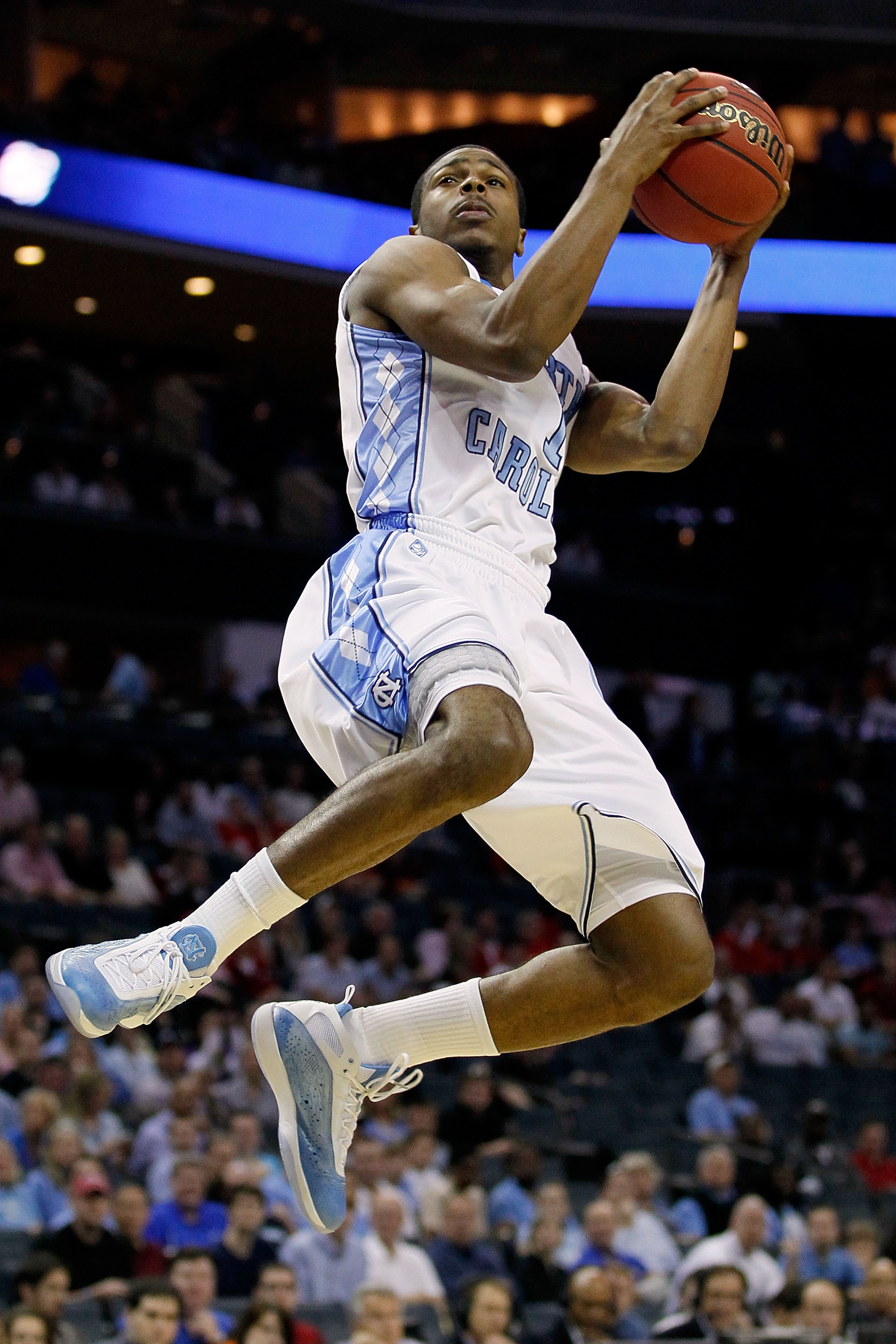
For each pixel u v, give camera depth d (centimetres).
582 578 1852
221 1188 675
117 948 227
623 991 256
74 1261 606
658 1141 908
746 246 278
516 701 232
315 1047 249
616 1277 666
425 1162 770
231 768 1356
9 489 1545
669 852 253
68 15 1952
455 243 270
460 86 2122
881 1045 1145
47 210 1580
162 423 1797
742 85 258
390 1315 561
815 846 1554
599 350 1912
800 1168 872
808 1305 630
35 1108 691
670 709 1898
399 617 242
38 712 1330
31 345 1895
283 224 1708
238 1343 530
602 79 2088
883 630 1920
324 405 2044
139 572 1602
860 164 1908
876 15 1927
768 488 2041
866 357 2041
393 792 223
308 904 1125
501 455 256
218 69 2077
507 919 1288
